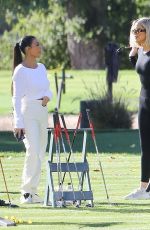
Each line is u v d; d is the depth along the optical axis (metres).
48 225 20.12
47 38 98.50
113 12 97.62
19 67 23.31
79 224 20.30
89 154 34.78
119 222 20.56
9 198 23.73
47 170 22.98
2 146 37.34
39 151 23.55
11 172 29.77
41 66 23.64
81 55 99.50
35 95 23.36
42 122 23.53
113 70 44.12
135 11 97.62
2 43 101.44
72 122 46.81
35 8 65.75
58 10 95.56
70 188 24.30
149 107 24.27
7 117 51.41
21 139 23.22
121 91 48.41
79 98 57.34
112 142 38.84
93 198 24.06
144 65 24.20
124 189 26.16
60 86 44.53
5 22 93.94
